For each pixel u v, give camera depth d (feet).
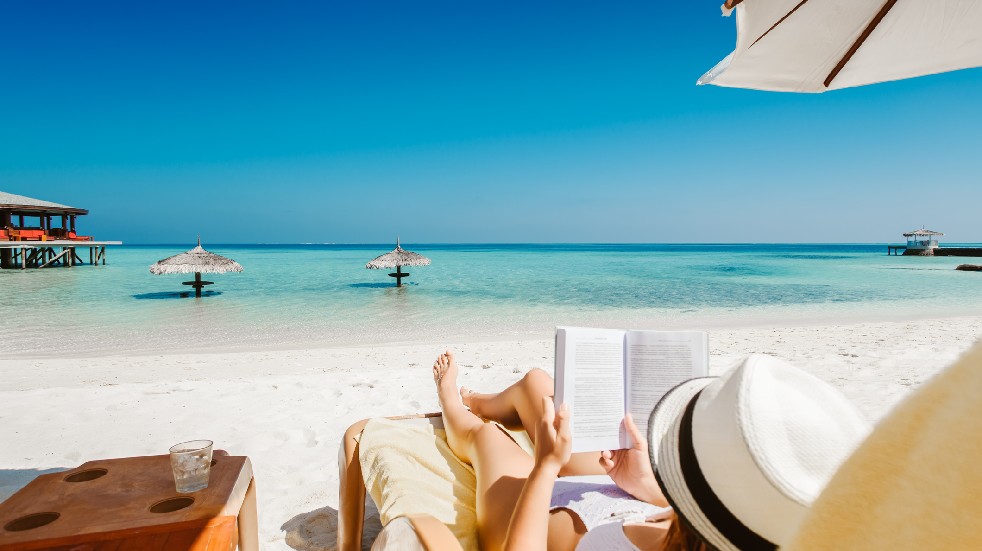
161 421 15.92
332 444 14.15
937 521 0.99
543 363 24.86
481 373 22.59
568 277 91.81
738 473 2.79
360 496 8.53
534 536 4.75
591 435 5.87
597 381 5.96
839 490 1.21
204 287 70.74
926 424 1.08
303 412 16.76
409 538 4.99
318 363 25.75
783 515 2.66
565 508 5.87
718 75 9.02
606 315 44.78
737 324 39.58
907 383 20.25
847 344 29.30
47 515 5.84
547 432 5.02
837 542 1.16
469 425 7.79
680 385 3.92
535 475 4.99
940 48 8.23
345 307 50.03
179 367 24.81
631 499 5.94
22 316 42.91
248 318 42.96
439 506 6.72
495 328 38.55
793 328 36.58
